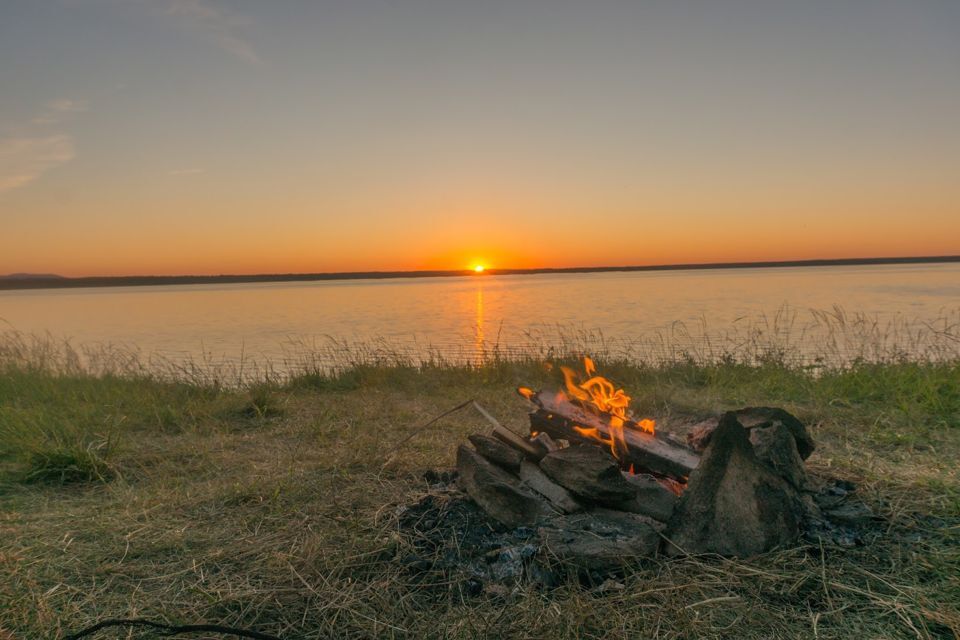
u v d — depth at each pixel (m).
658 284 109.12
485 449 4.13
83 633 2.67
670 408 7.38
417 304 59.34
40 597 3.01
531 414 4.61
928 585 3.02
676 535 3.39
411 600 3.01
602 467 3.66
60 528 3.86
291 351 19.67
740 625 2.76
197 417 7.04
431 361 11.01
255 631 2.78
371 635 2.74
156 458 5.39
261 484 4.54
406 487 4.51
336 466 4.95
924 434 5.63
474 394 8.41
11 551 3.51
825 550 3.38
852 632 2.70
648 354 12.76
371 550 3.46
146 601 3.01
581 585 3.15
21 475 4.91
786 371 8.87
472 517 3.83
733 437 3.48
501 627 2.74
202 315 47.69
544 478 3.95
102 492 4.62
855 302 41.03
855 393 7.45
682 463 4.10
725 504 3.40
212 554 3.46
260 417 6.87
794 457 4.01
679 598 2.93
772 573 3.10
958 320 24.58
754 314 33.44
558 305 49.72
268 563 3.33
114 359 11.95
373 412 7.21
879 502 3.99
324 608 2.91
